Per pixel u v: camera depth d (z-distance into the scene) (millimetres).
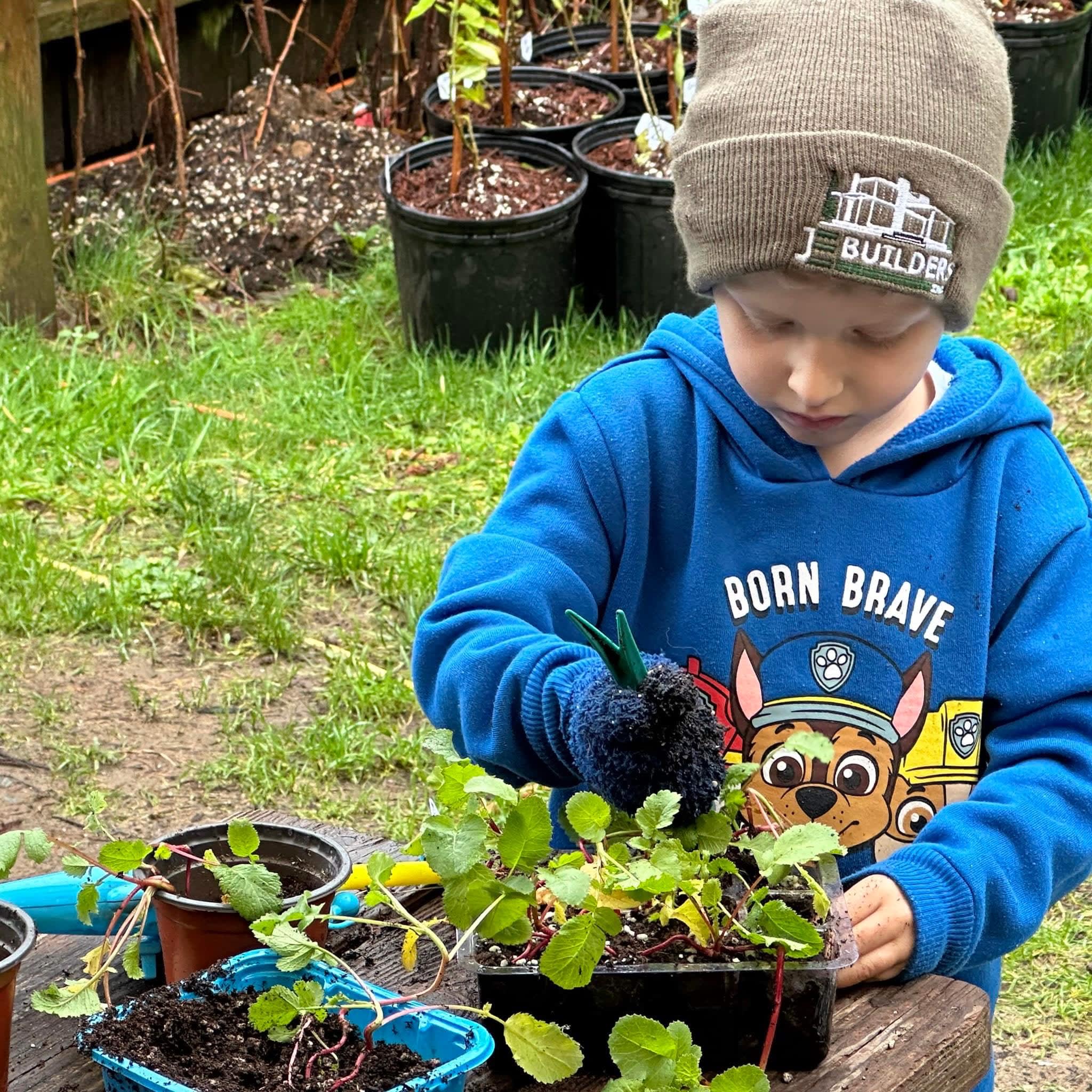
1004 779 1483
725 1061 1193
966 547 1627
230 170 5977
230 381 5098
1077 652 1557
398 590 4047
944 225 1371
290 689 3713
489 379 5086
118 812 3234
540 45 6703
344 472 4621
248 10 6125
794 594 1618
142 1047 1130
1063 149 6934
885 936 1316
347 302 5625
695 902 1164
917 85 1371
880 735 1599
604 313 5480
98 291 5504
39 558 4129
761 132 1364
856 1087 1183
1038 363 5359
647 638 1672
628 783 1191
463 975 1359
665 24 5512
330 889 1302
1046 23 6629
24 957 1187
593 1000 1174
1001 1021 2809
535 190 5301
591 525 1622
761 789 1604
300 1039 1127
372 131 6230
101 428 4762
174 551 4227
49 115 5820
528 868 1156
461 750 1527
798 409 1430
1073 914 3098
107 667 3764
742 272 1379
